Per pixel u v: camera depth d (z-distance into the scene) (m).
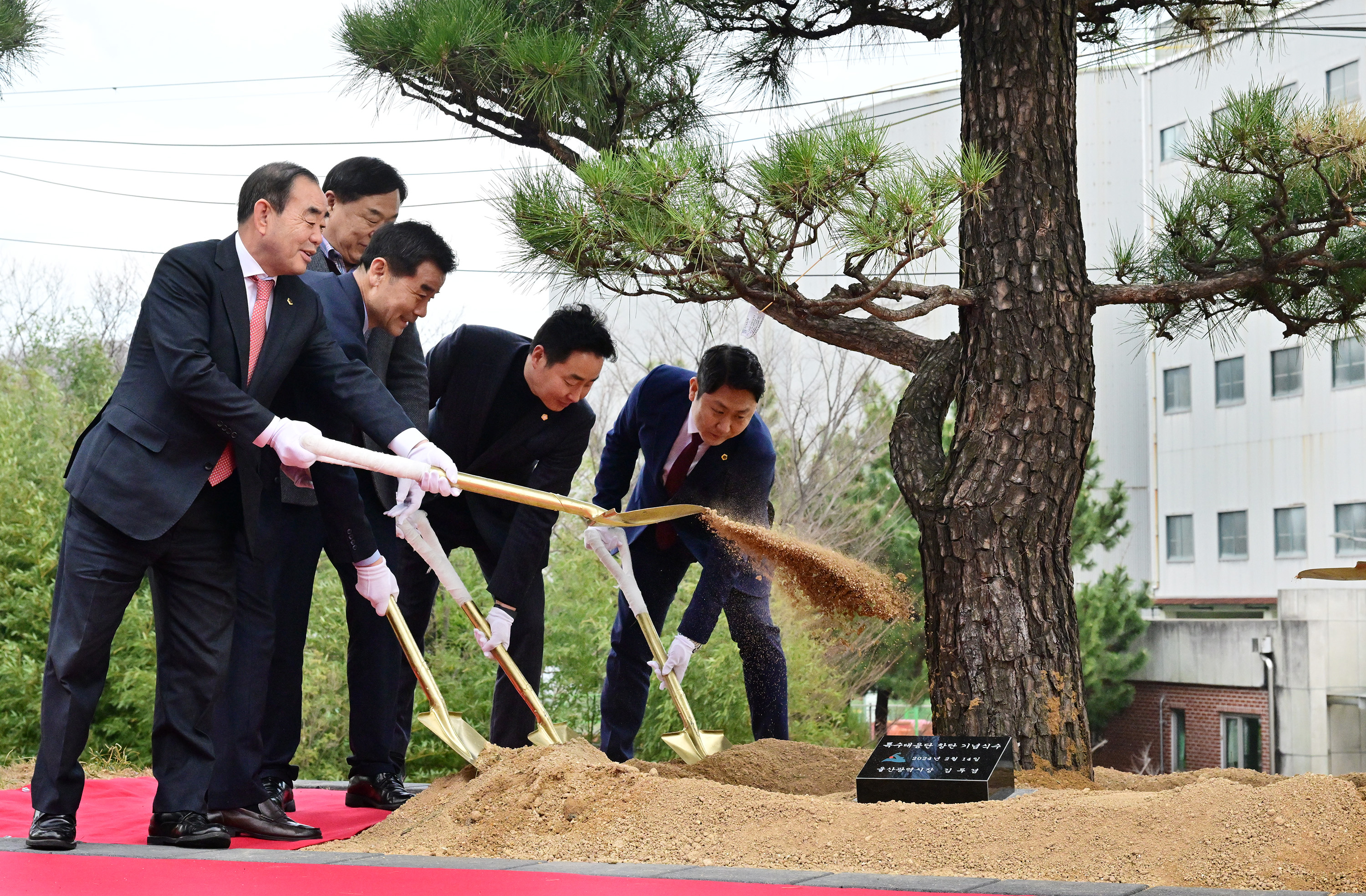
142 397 3.27
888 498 14.74
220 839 3.22
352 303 4.12
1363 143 4.09
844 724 12.30
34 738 9.04
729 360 4.49
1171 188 20.62
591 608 10.52
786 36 5.73
